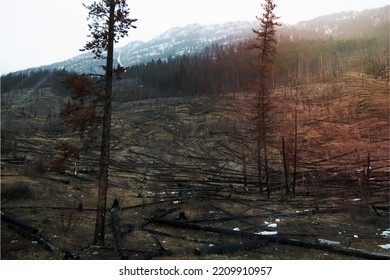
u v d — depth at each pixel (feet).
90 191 84.69
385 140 150.00
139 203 76.18
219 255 40.91
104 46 44.19
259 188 95.14
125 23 43.83
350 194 80.94
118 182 100.68
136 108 271.90
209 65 423.23
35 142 163.12
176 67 483.10
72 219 57.41
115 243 45.85
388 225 55.01
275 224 56.18
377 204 69.10
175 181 106.63
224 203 74.74
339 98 236.63
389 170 107.04
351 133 164.55
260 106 89.35
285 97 248.73
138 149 166.91
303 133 164.04
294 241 45.37
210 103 257.75
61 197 74.79
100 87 44.78
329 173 107.96
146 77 466.29
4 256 37.27
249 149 147.02
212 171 126.21
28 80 492.95
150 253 39.86
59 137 185.06
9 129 198.80
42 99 359.66
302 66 373.40
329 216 61.98
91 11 42.78
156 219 58.54
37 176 90.17
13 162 109.91
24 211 60.44
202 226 53.47
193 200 76.69
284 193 87.51
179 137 185.37
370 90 254.06
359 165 118.83
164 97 337.72
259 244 45.03
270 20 85.76
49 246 40.98
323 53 433.48
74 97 42.70
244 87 91.97
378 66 340.18
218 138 174.60
